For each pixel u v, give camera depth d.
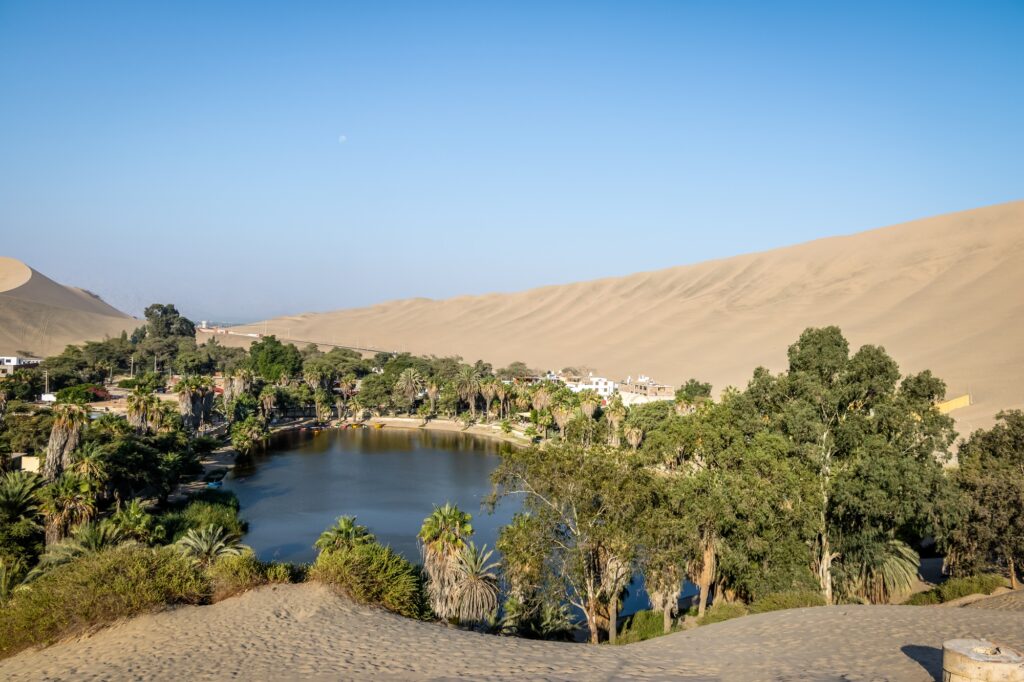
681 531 30.30
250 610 24.64
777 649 18.70
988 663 11.51
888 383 36.22
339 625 23.17
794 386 38.22
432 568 33.53
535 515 30.98
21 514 38.75
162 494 60.09
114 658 20.27
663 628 32.06
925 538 50.81
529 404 134.00
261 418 115.88
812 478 32.84
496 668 17.83
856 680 14.90
